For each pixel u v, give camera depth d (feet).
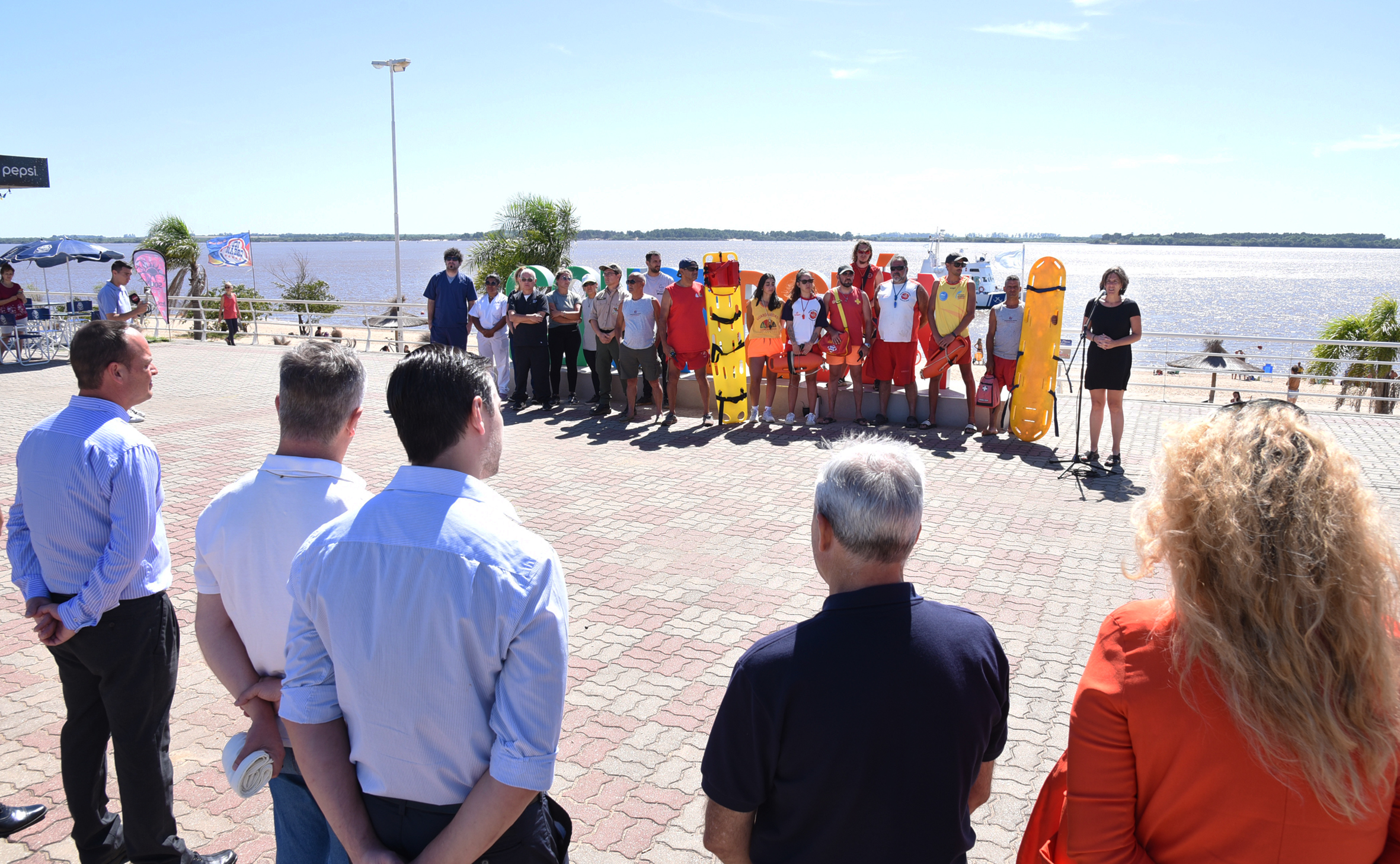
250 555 6.52
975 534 20.22
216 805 10.64
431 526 5.11
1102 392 25.30
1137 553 4.62
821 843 4.99
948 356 30.55
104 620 8.32
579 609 16.15
